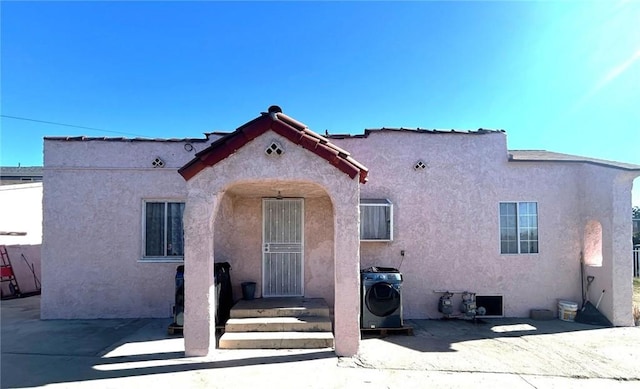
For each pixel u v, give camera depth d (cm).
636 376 584
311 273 970
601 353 692
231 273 955
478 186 988
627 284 900
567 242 995
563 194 1002
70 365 619
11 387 535
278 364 621
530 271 984
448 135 991
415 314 961
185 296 657
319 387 533
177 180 973
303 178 666
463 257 975
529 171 1000
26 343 741
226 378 564
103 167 965
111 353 678
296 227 978
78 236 955
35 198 1507
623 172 888
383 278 816
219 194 671
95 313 947
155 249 977
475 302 952
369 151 974
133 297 955
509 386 544
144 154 973
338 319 660
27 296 1352
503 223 993
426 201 976
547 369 609
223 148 657
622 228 905
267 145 666
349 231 664
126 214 965
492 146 997
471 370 601
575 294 986
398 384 545
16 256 1412
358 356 657
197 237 659
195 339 655
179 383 547
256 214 973
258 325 755
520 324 906
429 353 684
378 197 969
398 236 966
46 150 959
